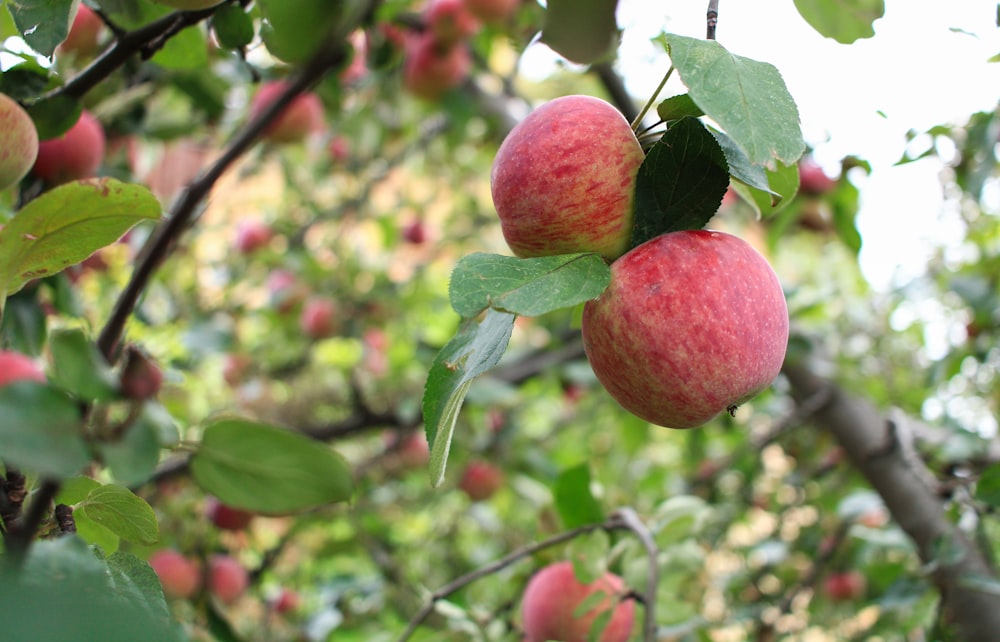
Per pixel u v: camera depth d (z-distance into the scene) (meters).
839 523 0.98
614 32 0.55
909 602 0.71
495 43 1.23
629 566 0.64
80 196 0.42
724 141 0.48
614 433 1.36
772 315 0.47
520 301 0.42
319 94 0.90
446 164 1.52
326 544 1.07
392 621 0.95
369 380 1.25
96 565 0.37
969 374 1.08
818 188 0.90
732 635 1.02
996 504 0.66
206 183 0.59
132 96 0.74
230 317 1.27
